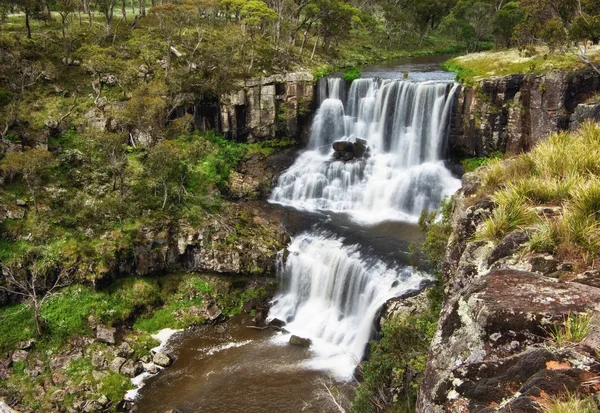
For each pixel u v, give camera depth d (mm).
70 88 50438
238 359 32844
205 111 52312
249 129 54125
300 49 69000
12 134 43406
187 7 57438
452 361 8164
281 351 33562
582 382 5969
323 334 35156
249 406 28375
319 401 28312
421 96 47875
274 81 53656
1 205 38094
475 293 8773
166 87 49594
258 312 38000
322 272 37625
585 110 32938
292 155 54250
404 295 30969
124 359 32469
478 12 75688
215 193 45906
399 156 49688
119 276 38281
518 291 8516
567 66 41531
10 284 34719
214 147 51031
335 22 68062
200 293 38844
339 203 47656
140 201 41750
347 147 51156
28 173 38719
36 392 30047
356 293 35125
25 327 33375
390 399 22312
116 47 56844
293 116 54656
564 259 10164
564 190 13641
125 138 45844
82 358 32375
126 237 38469
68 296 35719
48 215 39125
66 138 46719
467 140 46219
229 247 39781
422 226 29531
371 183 47844
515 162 17688
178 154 42594
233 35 60125
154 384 30844
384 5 91000
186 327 36625
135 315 36906
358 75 54938
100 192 42375
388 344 24219
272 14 60688
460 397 6926
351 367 31297
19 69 49438
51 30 58719
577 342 6977
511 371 6844
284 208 47531
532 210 12992
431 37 94000
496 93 44062
